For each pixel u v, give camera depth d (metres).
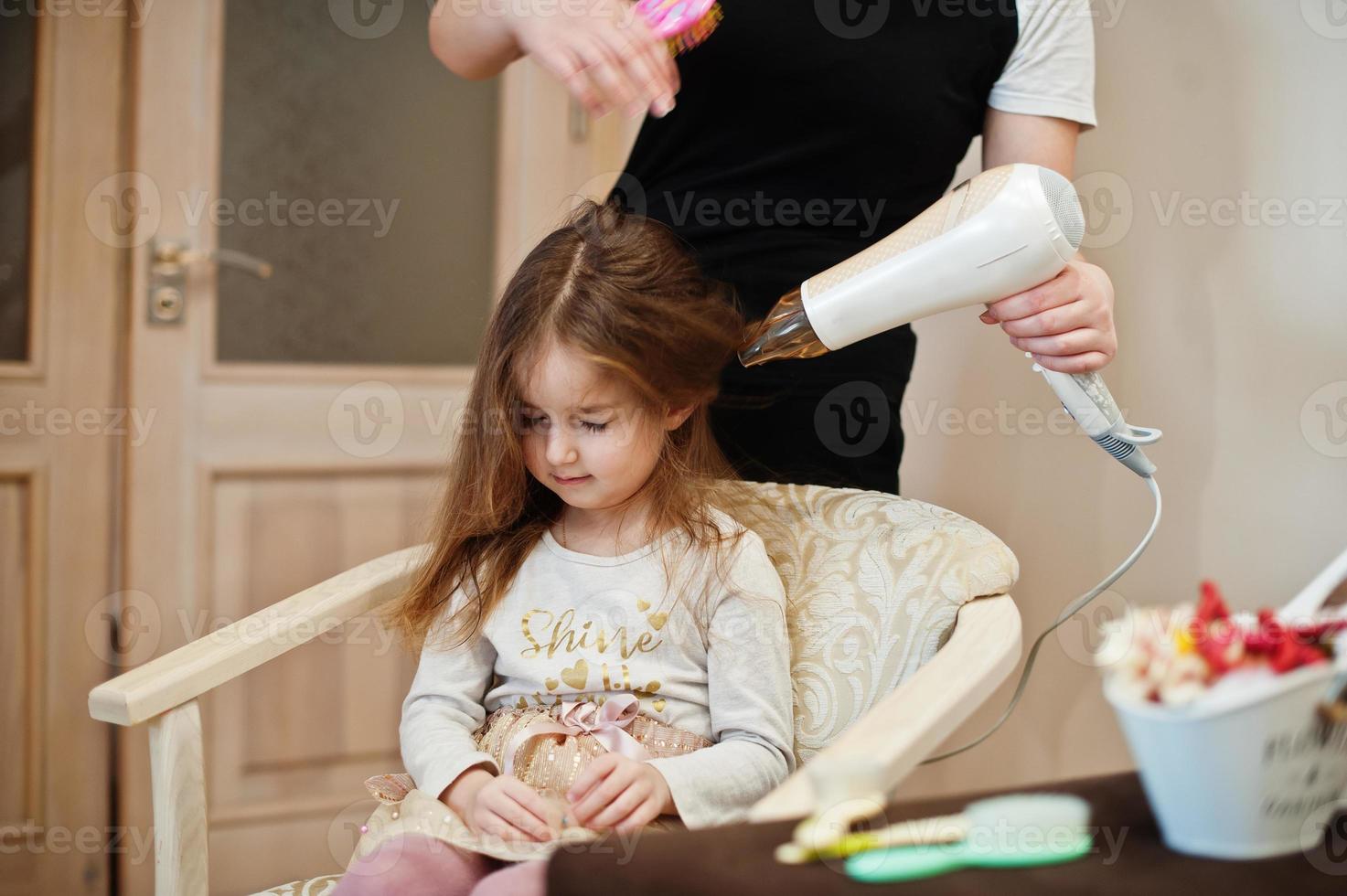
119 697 0.76
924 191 1.04
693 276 0.93
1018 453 1.34
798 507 0.95
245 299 1.70
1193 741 0.49
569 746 0.84
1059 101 1.00
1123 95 1.21
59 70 1.60
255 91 1.68
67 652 1.66
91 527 1.66
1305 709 0.48
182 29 1.63
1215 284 1.12
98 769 1.68
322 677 1.76
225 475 1.70
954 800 0.54
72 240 1.62
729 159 1.02
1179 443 1.16
